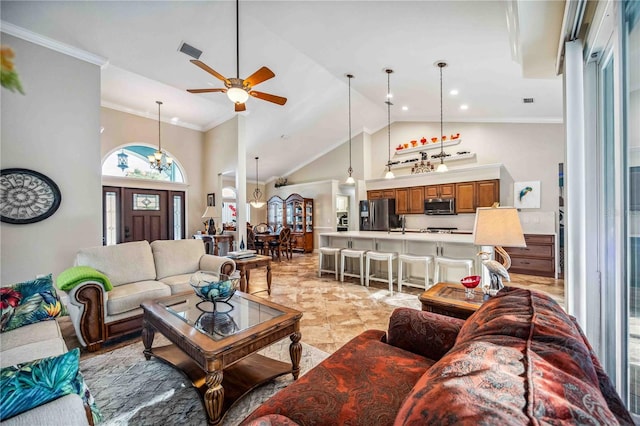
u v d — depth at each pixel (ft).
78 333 7.69
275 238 24.89
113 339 8.55
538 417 1.51
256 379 6.10
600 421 1.52
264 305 7.05
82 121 12.09
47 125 11.25
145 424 5.14
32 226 10.91
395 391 3.69
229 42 12.63
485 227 5.89
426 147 22.26
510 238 5.59
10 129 10.49
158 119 20.48
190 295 8.08
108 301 8.14
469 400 1.70
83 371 6.82
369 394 3.63
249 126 21.43
